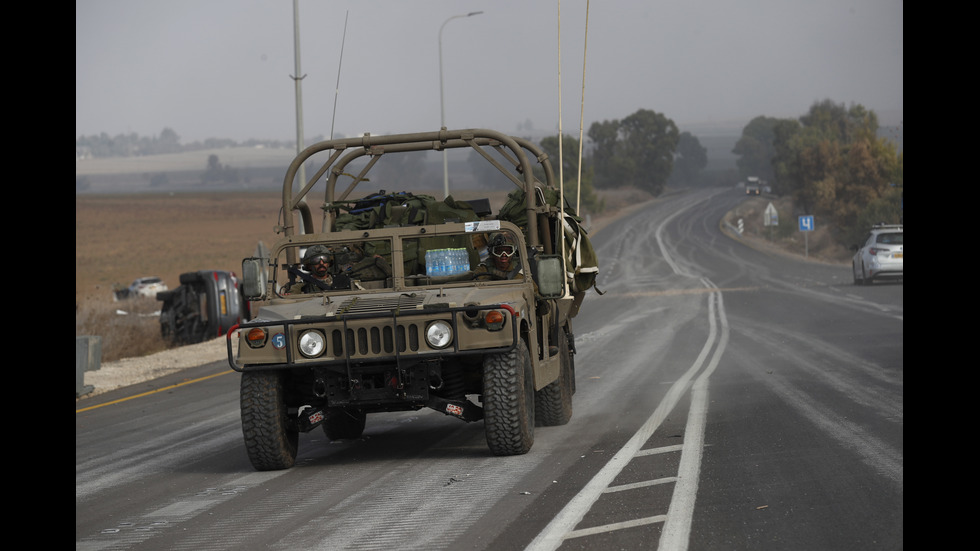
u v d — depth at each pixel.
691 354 35.84
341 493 15.56
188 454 21.06
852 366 29.25
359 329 17.25
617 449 18.02
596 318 55.53
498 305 17.16
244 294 19.36
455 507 13.97
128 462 20.39
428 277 19.45
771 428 19.36
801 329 42.81
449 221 20.42
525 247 19.75
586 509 13.33
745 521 12.31
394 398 17.45
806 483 14.29
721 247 159.00
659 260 131.75
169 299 56.25
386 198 21.41
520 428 17.50
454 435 21.36
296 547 12.27
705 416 21.52
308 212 22.83
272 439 17.62
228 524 13.88
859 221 130.75
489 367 17.56
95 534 13.80
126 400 32.72
